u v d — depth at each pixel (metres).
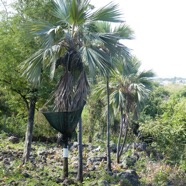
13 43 14.41
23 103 17.61
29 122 15.83
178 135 24.75
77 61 11.96
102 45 12.38
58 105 12.14
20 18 14.83
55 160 17.81
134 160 20.75
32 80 12.97
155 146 24.98
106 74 11.94
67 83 11.98
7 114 30.30
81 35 12.33
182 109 28.69
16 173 12.50
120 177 14.33
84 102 12.20
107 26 14.07
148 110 33.16
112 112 21.31
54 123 12.17
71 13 12.08
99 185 12.34
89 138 29.67
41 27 12.09
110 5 12.12
